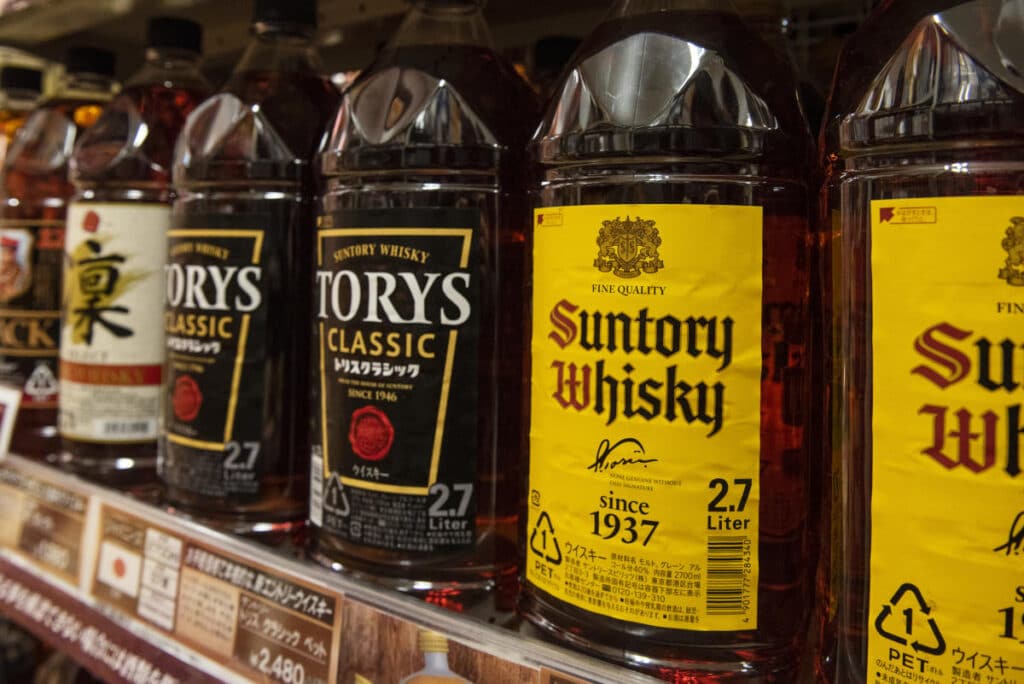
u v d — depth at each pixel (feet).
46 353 3.13
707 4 1.74
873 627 1.36
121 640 2.27
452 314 1.83
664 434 1.49
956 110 1.31
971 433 1.25
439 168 1.88
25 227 3.14
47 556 2.61
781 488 1.55
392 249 1.85
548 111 1.77
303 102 2.36
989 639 1.25
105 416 2.70
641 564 1.50
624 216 1.51
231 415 2.24
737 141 1.58
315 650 1.85
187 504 2.30
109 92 3.45
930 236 1.29
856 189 1.42
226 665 2.01
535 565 1.68
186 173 2.34
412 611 1.73
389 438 1.85
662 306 1.48
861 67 1.50
